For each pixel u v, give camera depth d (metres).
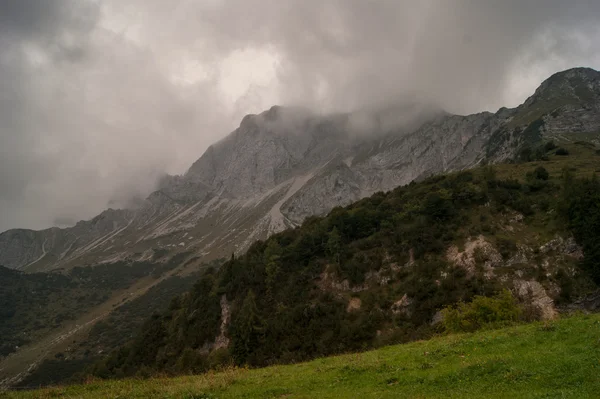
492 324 39.56
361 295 91.19
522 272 76.69
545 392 16.73
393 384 21.91
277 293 102.31
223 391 24.73
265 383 25.73
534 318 64.31
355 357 31.34
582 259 74.81
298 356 76.50
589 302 68.88
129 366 110.81
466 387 19.33
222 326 102.50
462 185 108.44
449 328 45.47
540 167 109.75
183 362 87.94
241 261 127.81
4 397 26.97
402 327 75.31
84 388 28.86
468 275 80.12
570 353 20.55
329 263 104.94
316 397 21.47
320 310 87.56
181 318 118.19
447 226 94.88
